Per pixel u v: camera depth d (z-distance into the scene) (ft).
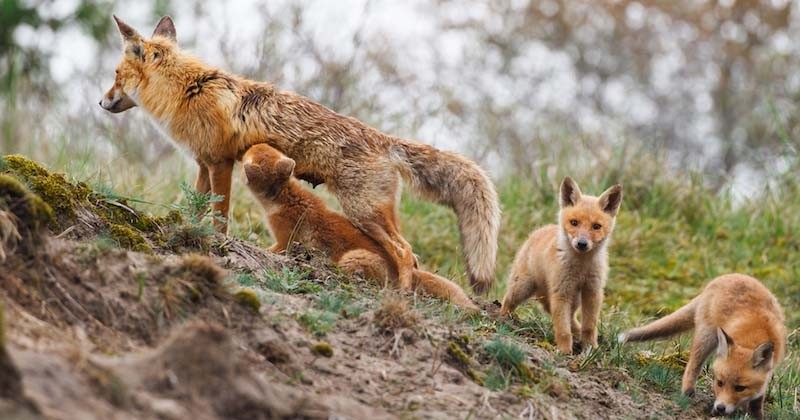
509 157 74.13
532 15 118.42
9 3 77.20
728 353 34.30
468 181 42.06
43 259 24.50
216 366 21.45
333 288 33.40
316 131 41.22
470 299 40.11
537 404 28.12
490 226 41.73
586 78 114.62
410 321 29.35
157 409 20.21
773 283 56.80
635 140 70.69
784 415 35.68
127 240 30.40
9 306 22.67
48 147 60.03
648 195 64.75
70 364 20.35
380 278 37.73
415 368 27.84
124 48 43.04
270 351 25.64
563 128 74.79
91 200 31.58
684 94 116.37
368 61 85.25
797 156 71.10
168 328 25.00
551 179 64.64
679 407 33.71
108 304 24.57
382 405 25.49
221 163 41.91
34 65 77.25
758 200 66.95
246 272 32.17
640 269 57.36
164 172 57.36
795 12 119.65
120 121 67.82
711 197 67.62
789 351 44.55
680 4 123.13
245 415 21.42
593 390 31.81
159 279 26.07
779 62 108.58
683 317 38.29
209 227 32.55
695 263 58.90
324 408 23.08
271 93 42.06
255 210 53.52
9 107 64.39
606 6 121.70
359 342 28.45
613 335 38.91
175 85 41.91
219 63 70.79
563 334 35.91
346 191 40.70
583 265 36.06
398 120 69.56
